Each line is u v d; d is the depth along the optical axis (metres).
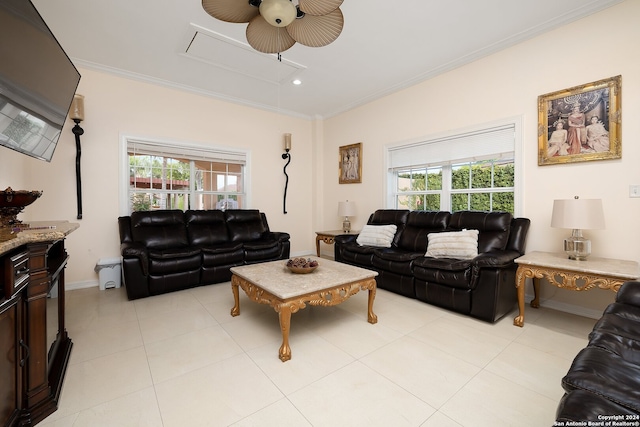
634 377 0.95
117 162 3.68
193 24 2.69
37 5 2.40
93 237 3.53
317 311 2.73
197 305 2.85
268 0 1.60
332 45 3.06
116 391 1.55
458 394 1.53
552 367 1.78
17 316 1.24
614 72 2.39
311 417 1.36
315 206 5.55
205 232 3.91
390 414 1.38
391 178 4.39
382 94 4.34
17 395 1.24
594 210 2.21
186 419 1.35
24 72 1.50
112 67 3.53
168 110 4.06
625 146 2.35
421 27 2.73
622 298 1.54
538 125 2.80
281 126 5.25
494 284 2.37
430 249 3.01
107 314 2.60
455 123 3.49
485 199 3.38
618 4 2.36
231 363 1.83
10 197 1.45
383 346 2.04
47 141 2.04
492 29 2.77
